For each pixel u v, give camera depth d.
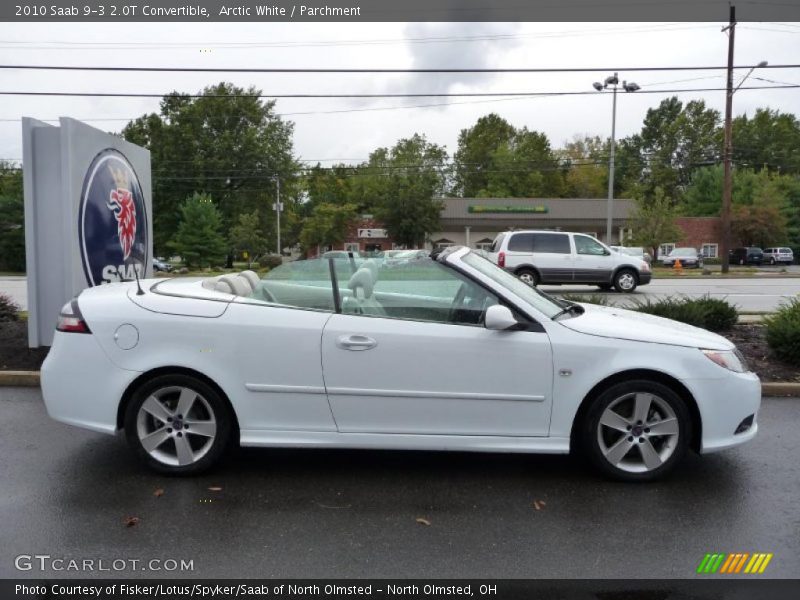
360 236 56.38
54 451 5.04
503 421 4.40
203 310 4.48
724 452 5.09
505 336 4.36
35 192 7.80
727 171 33.72
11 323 9.35
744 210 58.53
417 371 4.37
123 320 4.47
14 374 7.00
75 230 7.79
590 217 56.56
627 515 3.97
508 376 4.36
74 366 4.50
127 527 3.78
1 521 3.85
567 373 4.35
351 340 4.36
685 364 4.37
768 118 88.06
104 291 4.87
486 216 56.19
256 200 60.03
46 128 7.76
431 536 3.70
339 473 4.64
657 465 4.41
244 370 4.41
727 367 4.42
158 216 57.50
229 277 5.00
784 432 5.58
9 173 60.47
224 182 58.44
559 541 3.64
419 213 51.38
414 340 4.36
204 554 3.48
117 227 8.75
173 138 57.44
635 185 73.00
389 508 4.06
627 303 16.09
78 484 4.40
